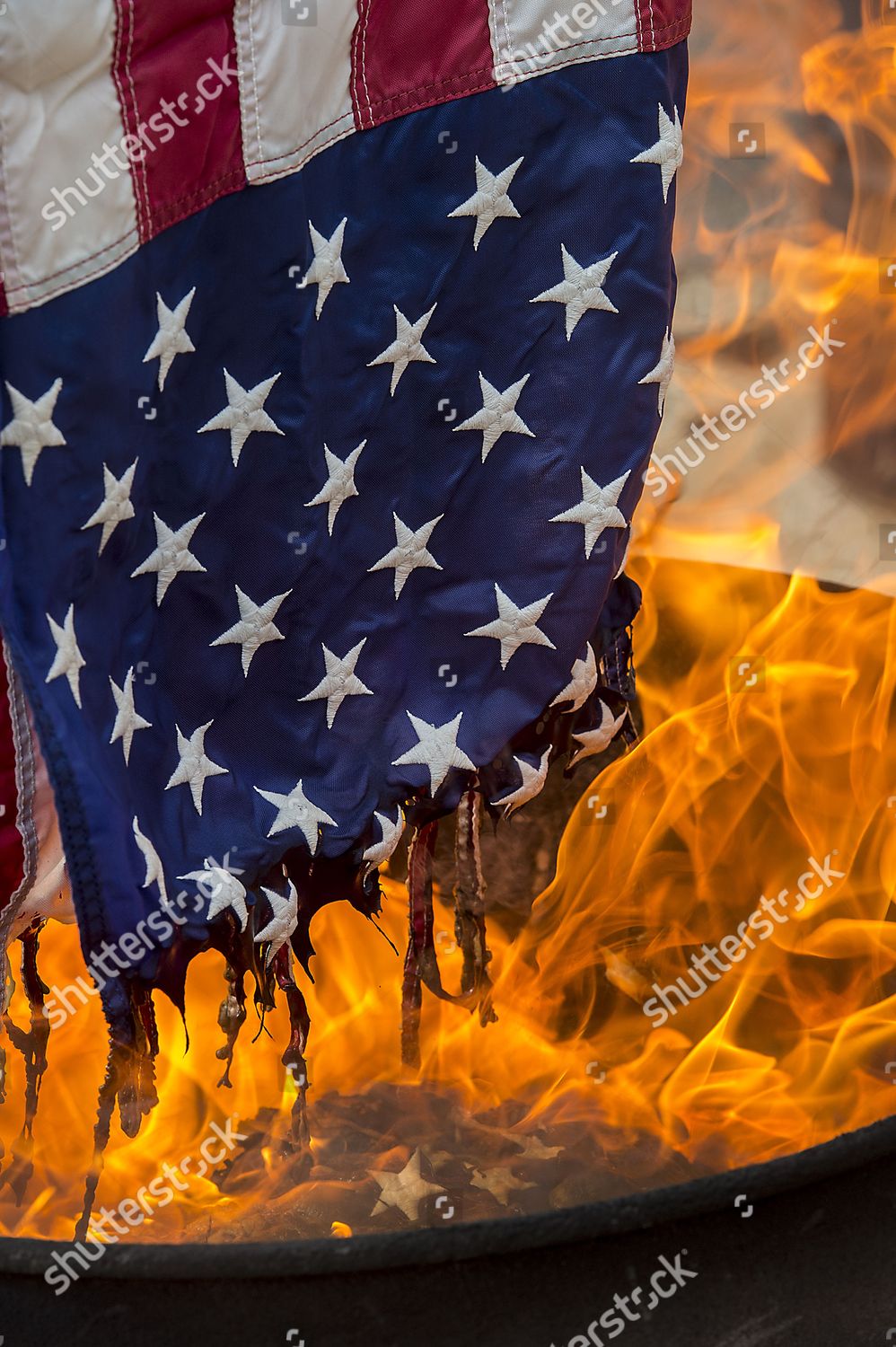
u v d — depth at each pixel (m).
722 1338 1.88
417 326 2.14
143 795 2.06
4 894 1.92
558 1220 1.74
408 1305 1.79
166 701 2.10
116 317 1.80
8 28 1.63
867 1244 1.92
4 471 1.72
